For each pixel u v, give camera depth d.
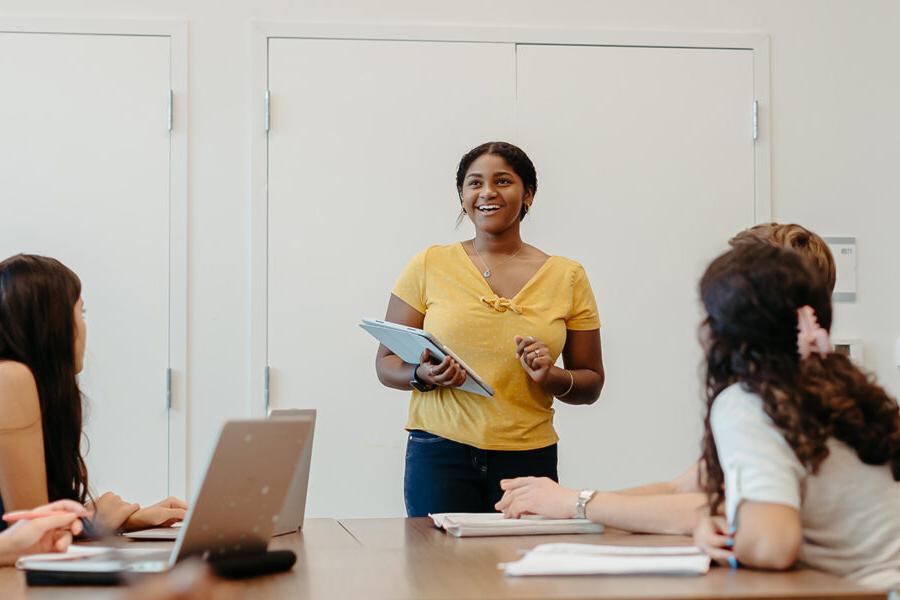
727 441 1.53
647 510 1.89
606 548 1.58
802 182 3.91
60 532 1.77
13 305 2.02
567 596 1.34
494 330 2.69
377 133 3.72
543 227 3.79
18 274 2.04
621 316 3.80
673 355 3.81
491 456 2.62
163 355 3.61
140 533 2.00
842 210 3.92
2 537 1.71
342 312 3.68
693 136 3.86
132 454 3.58
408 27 3.74
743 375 1.55
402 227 3.72
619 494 1.99
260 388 3.63
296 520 2.13
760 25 3.91
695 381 3.81
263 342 3.65
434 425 2.65
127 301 3.61
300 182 3.69
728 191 3.87
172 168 3.63
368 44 3.73
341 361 3.68
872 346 3.91
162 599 0.74
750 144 3.88
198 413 3.62
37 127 3.60
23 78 3.59
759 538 1.46
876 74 3.95
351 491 3.66
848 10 3.94
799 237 2.26
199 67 3.66
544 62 3.80
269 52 3.68
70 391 2.07
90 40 3.62
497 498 2.62
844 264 3.91
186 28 3.65
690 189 3.85
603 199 3.81
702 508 1.84
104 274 3.60
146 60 3.64
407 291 2.81
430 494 2.63
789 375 1.53
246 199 3.66
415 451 2.68
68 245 3.60
